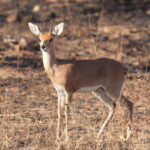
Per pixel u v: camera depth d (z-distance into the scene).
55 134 20.22
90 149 18.66
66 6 49.56
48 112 22.97
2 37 38.28
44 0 52.03
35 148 18.55
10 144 19.02
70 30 41.34
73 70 20.59
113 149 18.53
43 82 28.61
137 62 32.12
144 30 41.75
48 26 41.50
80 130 20.78
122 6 49.81
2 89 26.84
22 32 40.06
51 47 20.62
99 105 24.52
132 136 20.31
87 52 35.25
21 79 28.98
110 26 42.56
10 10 47.31
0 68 30.88
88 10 48.22
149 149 18.64
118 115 21.73
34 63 32.31
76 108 23.86
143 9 49.16
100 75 21.14
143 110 23.72
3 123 21.09
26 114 22.80
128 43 37.19
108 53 34.50
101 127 20.34
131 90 26.38
